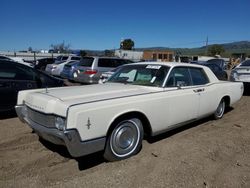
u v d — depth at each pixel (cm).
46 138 419
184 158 445
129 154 443
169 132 576
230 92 691
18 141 516
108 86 505
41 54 5297
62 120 375
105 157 422
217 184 367
